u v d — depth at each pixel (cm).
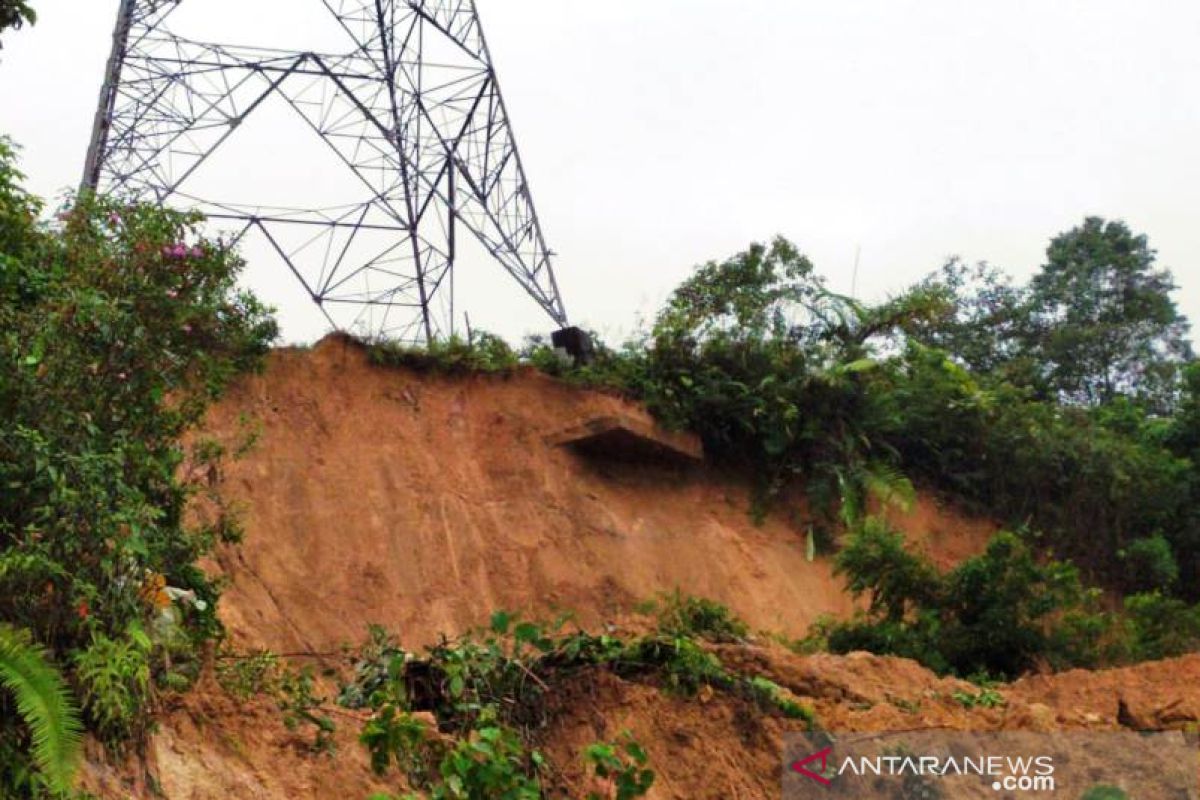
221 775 943
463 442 2359
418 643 2058
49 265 1106
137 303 1120
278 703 1050
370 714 1079
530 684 1206
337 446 2214
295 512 2097
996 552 2120
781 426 2583
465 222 2462
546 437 2419
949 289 3972
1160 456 3008
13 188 1123
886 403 2706
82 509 919
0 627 836
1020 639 2062
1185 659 1579
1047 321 4150
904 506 2577
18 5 1198
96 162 2194
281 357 2231
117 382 1055
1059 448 2900
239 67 2308
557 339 2550
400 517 2197
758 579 2450
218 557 1858
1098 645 2127
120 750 893
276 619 1889
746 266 2803
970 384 2894
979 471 2855
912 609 2156
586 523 2362
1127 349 4019
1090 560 2881
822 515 2614
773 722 1280
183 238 1187
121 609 926
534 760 1098
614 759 1046
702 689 1273
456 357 2395
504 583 2223
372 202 2364
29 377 973
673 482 2533
